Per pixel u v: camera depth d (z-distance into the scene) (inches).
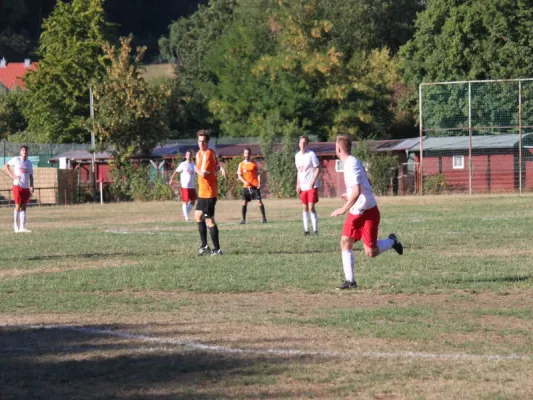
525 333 548.4
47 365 481.4
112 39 4955.7
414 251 1057.5
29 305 698.8
